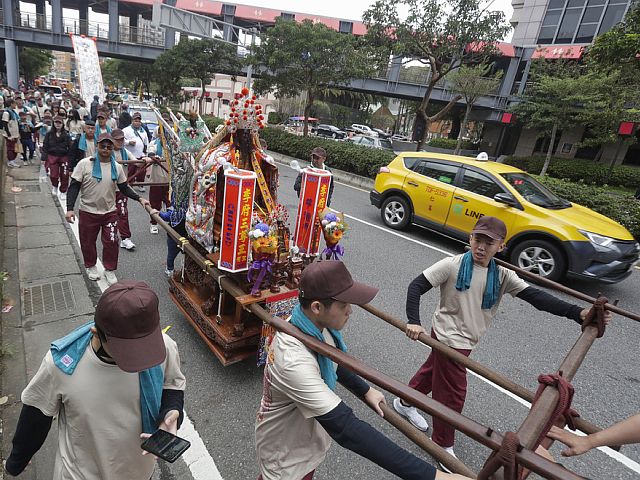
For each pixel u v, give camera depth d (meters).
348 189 12.20
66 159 7.74
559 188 9.14
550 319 5.13
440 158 7.73
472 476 1.24
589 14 22.14
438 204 7.45
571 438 1.50
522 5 25.88
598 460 2.98
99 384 1.42
